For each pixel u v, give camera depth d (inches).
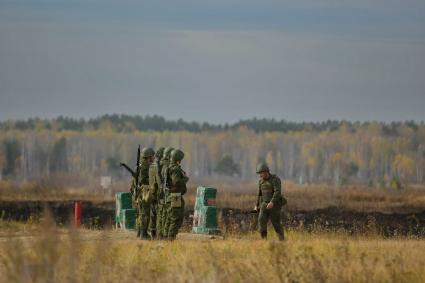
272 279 2107.5
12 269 1979.6
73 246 2018.9
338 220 5689.0
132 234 3590.1
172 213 3250.5
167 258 2475.4
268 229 3892.7
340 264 2191.2
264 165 3211.1
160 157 3348.9
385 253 2493.8
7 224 4234.7
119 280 2047.2
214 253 2442.2
